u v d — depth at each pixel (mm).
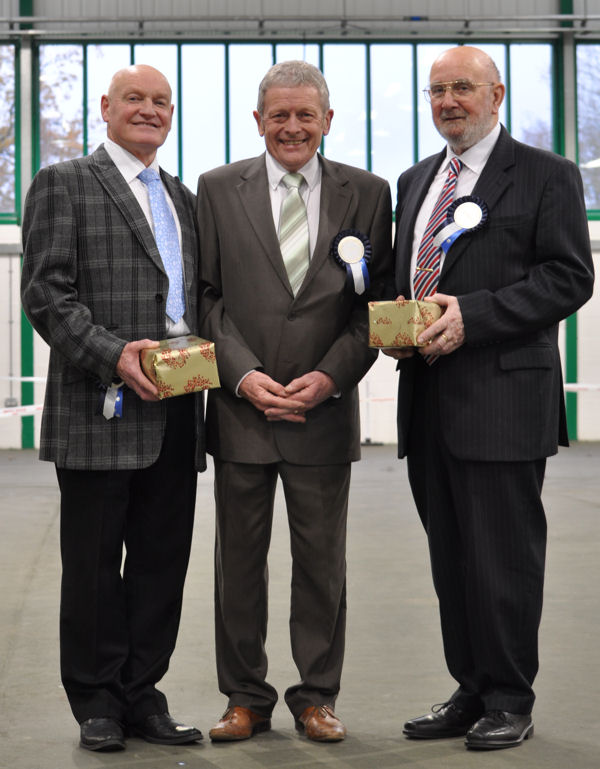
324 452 2555
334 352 2527
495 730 2383
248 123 12516
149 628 2523
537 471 2508
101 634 2453
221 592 2564
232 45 12453
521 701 2430
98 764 2275
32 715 2637
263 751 2381
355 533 5633
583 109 12672
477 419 2455
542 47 12633
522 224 2438
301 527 2559
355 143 12641
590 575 4418
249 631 2549
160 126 2494
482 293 2400
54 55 12484
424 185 2592
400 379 2637
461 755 2334
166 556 2531
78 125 12555
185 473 2531
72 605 2445
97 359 2336
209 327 2566
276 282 2545
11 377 11445
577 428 12742
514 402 2453
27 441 12469
